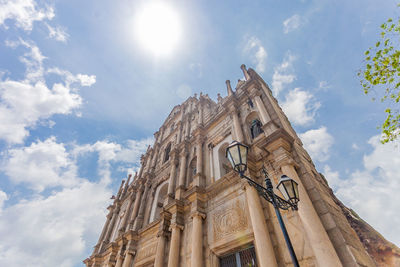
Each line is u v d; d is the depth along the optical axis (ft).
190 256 40.01
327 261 21.04
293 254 16.35
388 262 25.34
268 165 35.40
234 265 33.83
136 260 56.44
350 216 33.35
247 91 56.18
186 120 89.35
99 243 84.23
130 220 71.92
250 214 31.89
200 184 50.42
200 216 42.42
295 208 19.43
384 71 28.40
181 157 69.67
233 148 21.67
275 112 45.21
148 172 86.17
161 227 49.62
